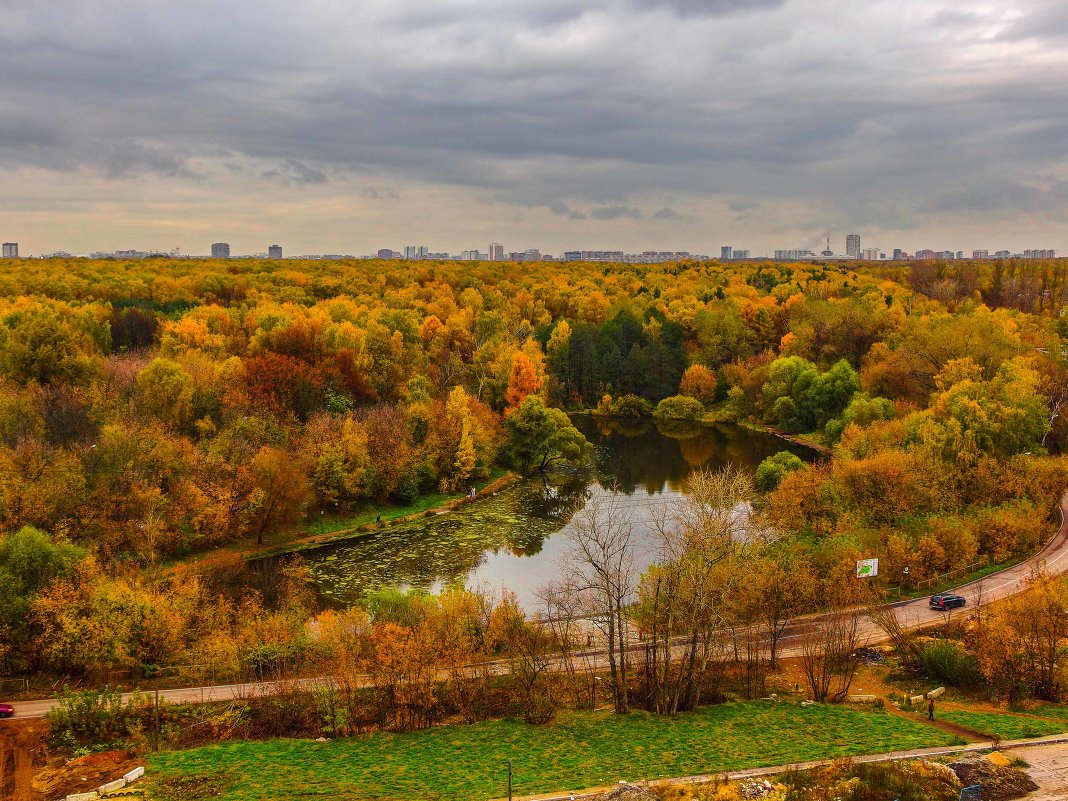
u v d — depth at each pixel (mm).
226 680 61844
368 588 86812
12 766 48938
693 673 58812
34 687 60094
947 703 59094
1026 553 89875
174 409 109438
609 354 194625
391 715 56125
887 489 92875
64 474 84875
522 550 99438
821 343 190875
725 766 46875
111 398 109312
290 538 100438
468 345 178250
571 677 62438
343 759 49438
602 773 46656
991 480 98438
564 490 125688
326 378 129500
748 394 184375
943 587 81812
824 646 67000
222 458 99875
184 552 92062
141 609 63781
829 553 79625
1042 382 135375
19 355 112375
